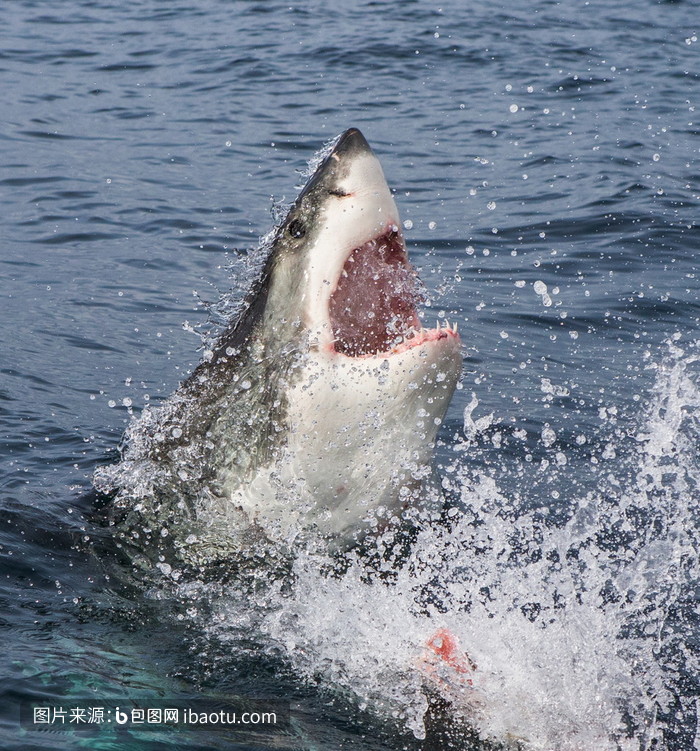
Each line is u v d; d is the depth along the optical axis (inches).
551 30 3198.8
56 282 1347.2
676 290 1342.3
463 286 1348.4
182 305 1284.4
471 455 885.8
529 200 1691.7
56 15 3393.2
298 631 626.5
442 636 620.4
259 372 686.5
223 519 700.7
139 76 2603.3
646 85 2532.0
